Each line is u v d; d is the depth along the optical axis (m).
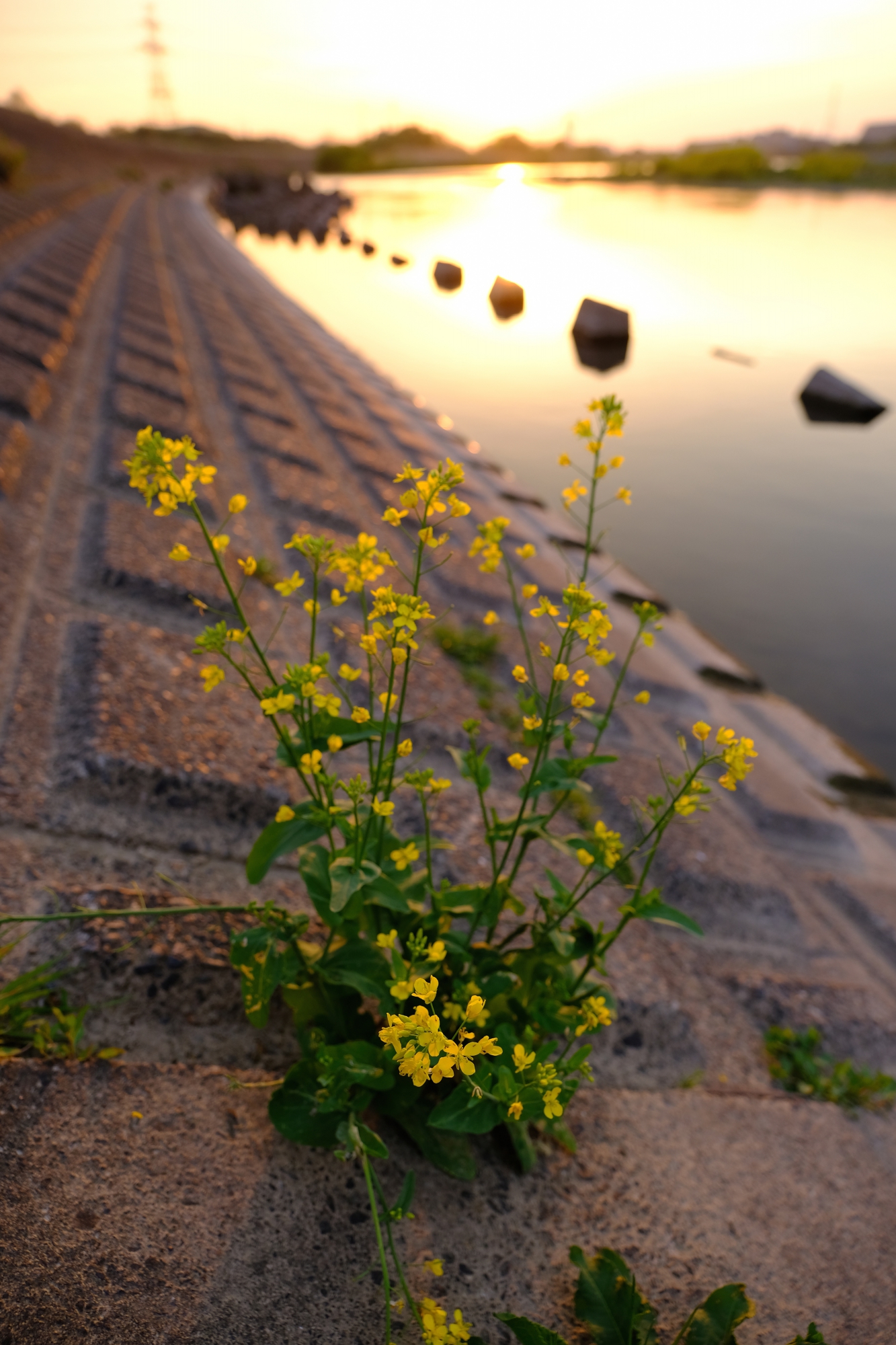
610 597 5.95
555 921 1.64
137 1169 1.45
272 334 11.08
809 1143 1.96
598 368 14.83
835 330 18.31
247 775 2.45
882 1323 1.59
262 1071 1.72
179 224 23.09
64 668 2.70
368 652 1.45
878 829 4.05
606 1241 1.59
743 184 78.50
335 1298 1.37
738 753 1.40
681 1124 1.91
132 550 3.51
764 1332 1.52
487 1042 1.02
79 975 1.73
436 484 1.36
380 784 1.62
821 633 6.34
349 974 1.53
